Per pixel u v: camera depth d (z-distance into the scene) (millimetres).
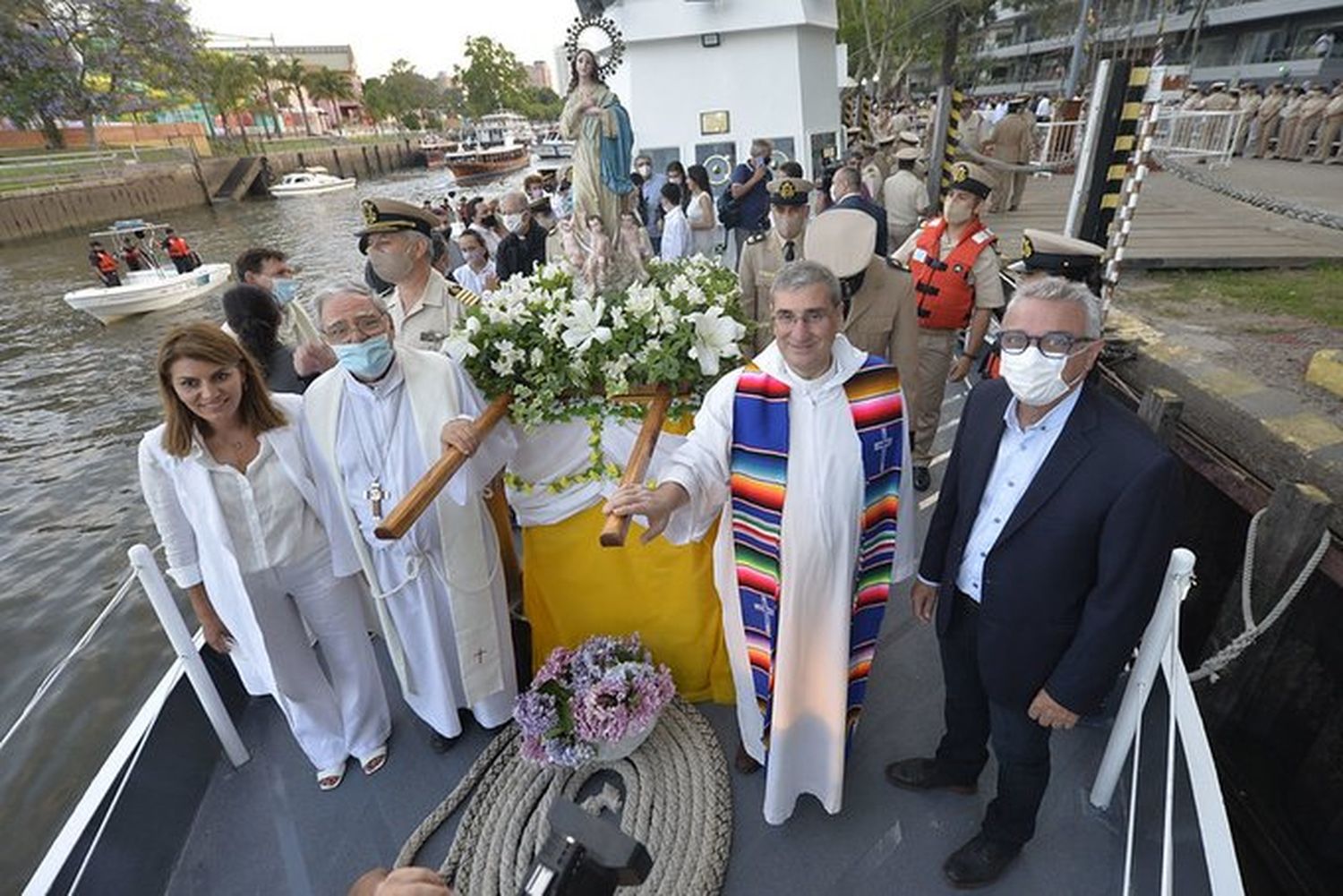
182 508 2111
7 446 10664
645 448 1938
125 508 8867
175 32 38031
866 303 3229
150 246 19516
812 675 1969
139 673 6316
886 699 2594
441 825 2229
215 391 1842
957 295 3734
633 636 2473
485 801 2250
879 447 1871
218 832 2254
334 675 2363
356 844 2203
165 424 1928
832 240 3018
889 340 3303
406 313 2838
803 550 1830
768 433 1842
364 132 84625
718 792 2219
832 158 10562
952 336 3863
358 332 1915
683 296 2303
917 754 2369
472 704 2400
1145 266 5660
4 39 31812
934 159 8336
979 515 1765
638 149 9867
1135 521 1470
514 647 2713
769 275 3480
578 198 3363
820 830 2141
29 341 15617
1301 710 3143
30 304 18750
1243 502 3254
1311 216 4305
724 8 8977
